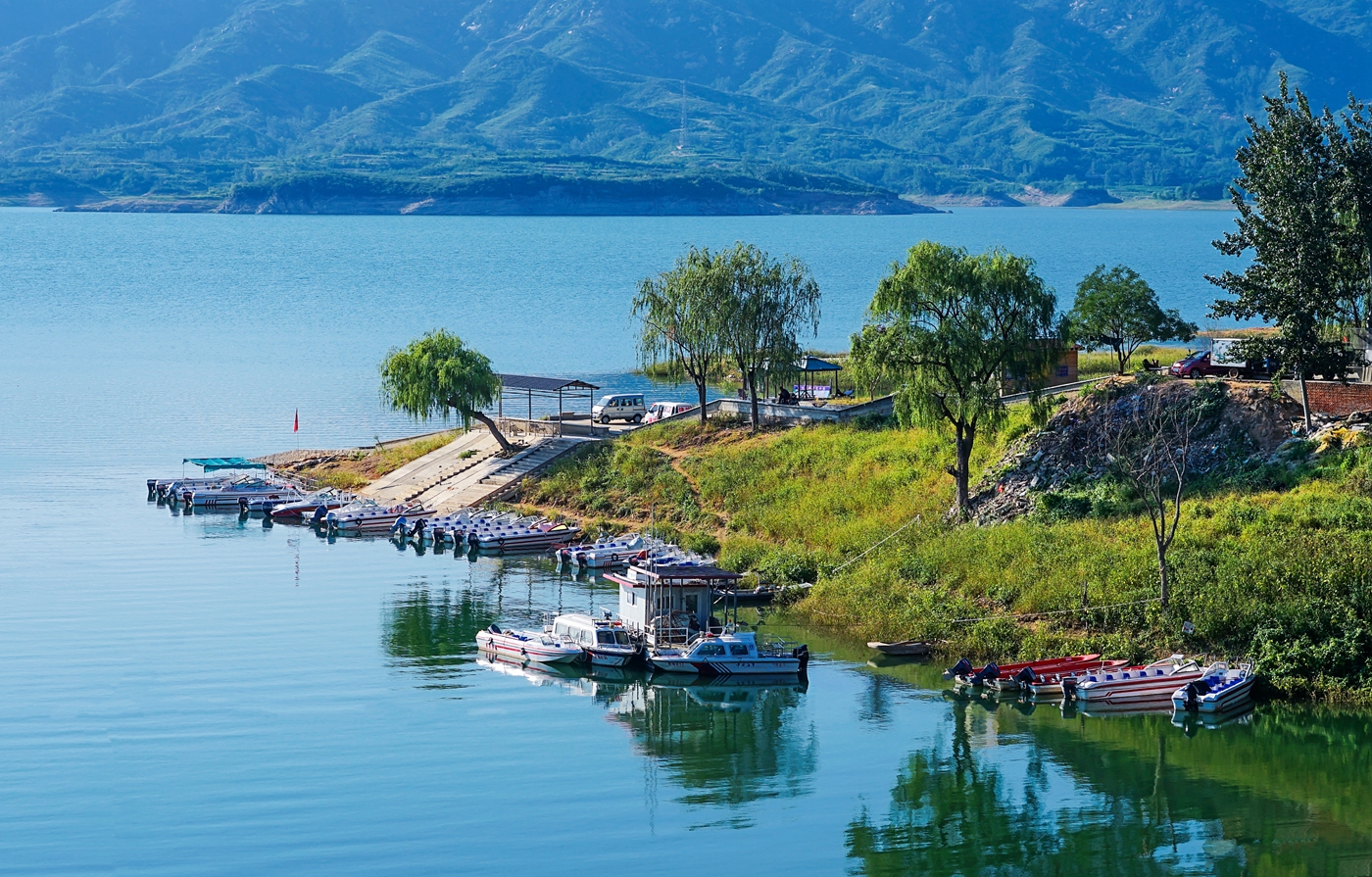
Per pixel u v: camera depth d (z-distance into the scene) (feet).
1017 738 287.69
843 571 380.17
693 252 532.73
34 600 386.32
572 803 256.93
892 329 398.83
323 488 538.06
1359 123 393.70
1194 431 389.60
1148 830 245.86
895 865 233.35
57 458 597.11
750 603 380.78
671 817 251.19
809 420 504.84
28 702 303.48
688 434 520.83
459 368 522.47
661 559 396.98
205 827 243.19
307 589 403.34
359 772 268.41
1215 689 293.02
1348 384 385.09
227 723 292.81
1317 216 383.04
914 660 336.08
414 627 365.61
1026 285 400.67
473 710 304.30
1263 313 395.75
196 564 432.25
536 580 416.67
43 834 239.71
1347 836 242.58
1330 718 287.89
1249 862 233.55
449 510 495.00
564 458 519.60
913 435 459.32
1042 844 241.35
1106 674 301.84
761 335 512.22
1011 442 421.18
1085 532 359.25
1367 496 341.21
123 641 348.59
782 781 267.59
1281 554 317.01
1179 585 318.65
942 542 374.22
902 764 275.59
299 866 229.66
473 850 236.63
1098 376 544.21
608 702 312.09
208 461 558.15
